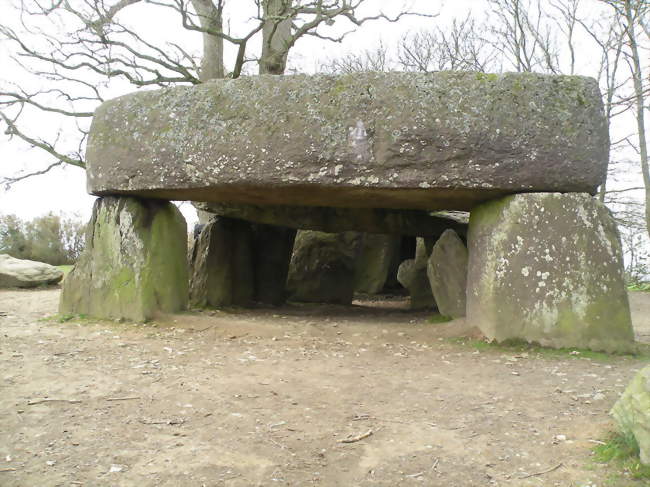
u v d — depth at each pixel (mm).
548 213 4395
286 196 5207
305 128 4500
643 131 10688
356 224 7277
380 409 3014
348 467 2303
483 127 4316
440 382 3543
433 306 7770
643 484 2035
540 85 4363
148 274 5348
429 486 2141
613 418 2580
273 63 10391
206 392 3234
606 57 11680
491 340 4484
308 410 2977
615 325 4324
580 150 4367
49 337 4605
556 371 3752
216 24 10781
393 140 4375
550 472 2225
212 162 4707
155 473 2209
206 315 5816
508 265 4457
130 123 5105
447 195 4703
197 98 4840
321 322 5844
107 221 5461
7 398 3016
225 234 7125
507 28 14438
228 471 2242
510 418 2850
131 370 3668
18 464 2248
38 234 15695
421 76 4430
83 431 2607
